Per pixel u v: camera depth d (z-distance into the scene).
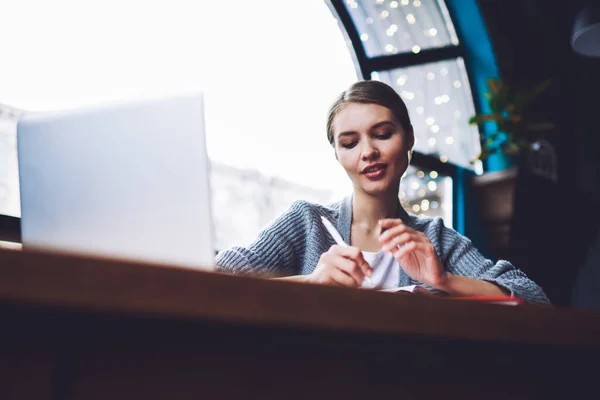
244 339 0.62
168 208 0.83
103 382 0.56
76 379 0.55
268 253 1.50
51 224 0.88
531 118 3.84
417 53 3.81
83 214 0.86
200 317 0.54
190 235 0.82
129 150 0.85
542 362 0.83
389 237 1.13
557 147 4.09
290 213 1.58
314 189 3.16
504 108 3.63
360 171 1.49
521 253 3.74
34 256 0.49
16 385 0.53
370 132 1.48
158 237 0.83
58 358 0.55
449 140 3.94
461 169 3.89
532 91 3.59
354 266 1.01
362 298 0.63
